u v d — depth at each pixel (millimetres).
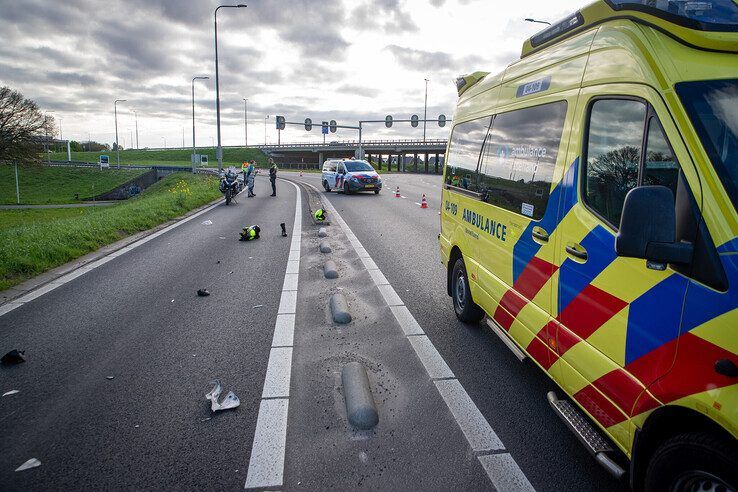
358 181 24969
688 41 2402
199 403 3852
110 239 11078
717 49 2371
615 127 2752
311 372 4379
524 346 3768
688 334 2080
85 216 13852
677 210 2166
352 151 112000
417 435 3400
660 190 2086
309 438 3371
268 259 9086
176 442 3336
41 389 4086
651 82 2443
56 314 5973
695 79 2316
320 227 13086
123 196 65938
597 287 2768
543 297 3445
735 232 1950
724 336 1905
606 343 2678
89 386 4133
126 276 7848
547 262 3383
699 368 2021
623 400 2512
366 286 7188
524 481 2926
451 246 5906
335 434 3414
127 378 4277
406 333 5312
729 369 1876
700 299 2023
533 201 3678
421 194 25875
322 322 5664
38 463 3119
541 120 3721
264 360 4637
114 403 3855
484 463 3098
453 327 5504
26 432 3463
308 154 121250
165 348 4930
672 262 2076
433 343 5031
